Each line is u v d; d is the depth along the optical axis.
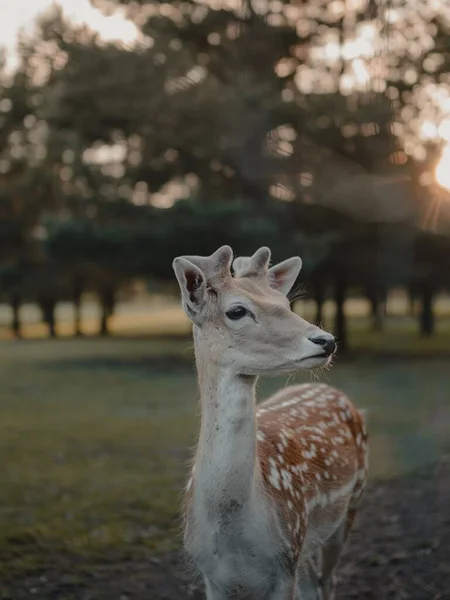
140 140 23.41
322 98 17.84
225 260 3.62
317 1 19.42
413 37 13.66
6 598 5.17
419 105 15.15
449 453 9.28
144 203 25.67
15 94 31.14
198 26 20.52
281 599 3.64
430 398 14.53
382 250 22.09
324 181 15.65
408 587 5.24
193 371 20.38
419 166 11.49
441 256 22.17
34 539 6.28
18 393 15.95
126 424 11.91
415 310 55.66
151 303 81.81
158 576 5.55
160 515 6.91
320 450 4.23
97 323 51.66
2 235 35.50
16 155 34.97
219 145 18.80
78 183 29.48
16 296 38.03
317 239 21.39
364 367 20.67
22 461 9.23
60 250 24.48
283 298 3.69
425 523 6.46
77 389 16.59
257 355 3.44
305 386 4.96
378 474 8.23
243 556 3.52
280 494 3.71
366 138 13.87
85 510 7.09
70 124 21.52
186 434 11.01
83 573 5.61
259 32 19.36
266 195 21.20
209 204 22.58
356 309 66.38
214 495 3.46
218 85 18.92
